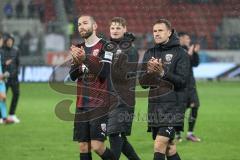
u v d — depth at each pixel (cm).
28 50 10662
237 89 9075
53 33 10694
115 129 2894
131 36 2994
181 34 4391
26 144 4022
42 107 6519
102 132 2714
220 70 10606
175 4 10069
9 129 4819
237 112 6184
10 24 11031
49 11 11256
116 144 2930
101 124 2709
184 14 10606
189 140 4288
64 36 10506
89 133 2741
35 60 10525
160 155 2597
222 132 4731
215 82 10412
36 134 4525
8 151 3731
